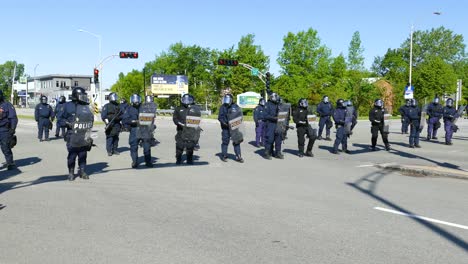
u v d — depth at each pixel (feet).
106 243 16.38
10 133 34.12
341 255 15.37
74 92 28.96
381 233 17.99
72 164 29.55
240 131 39.32
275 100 41.75
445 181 30.68
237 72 199.41
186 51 270.87
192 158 39.78
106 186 27.50
